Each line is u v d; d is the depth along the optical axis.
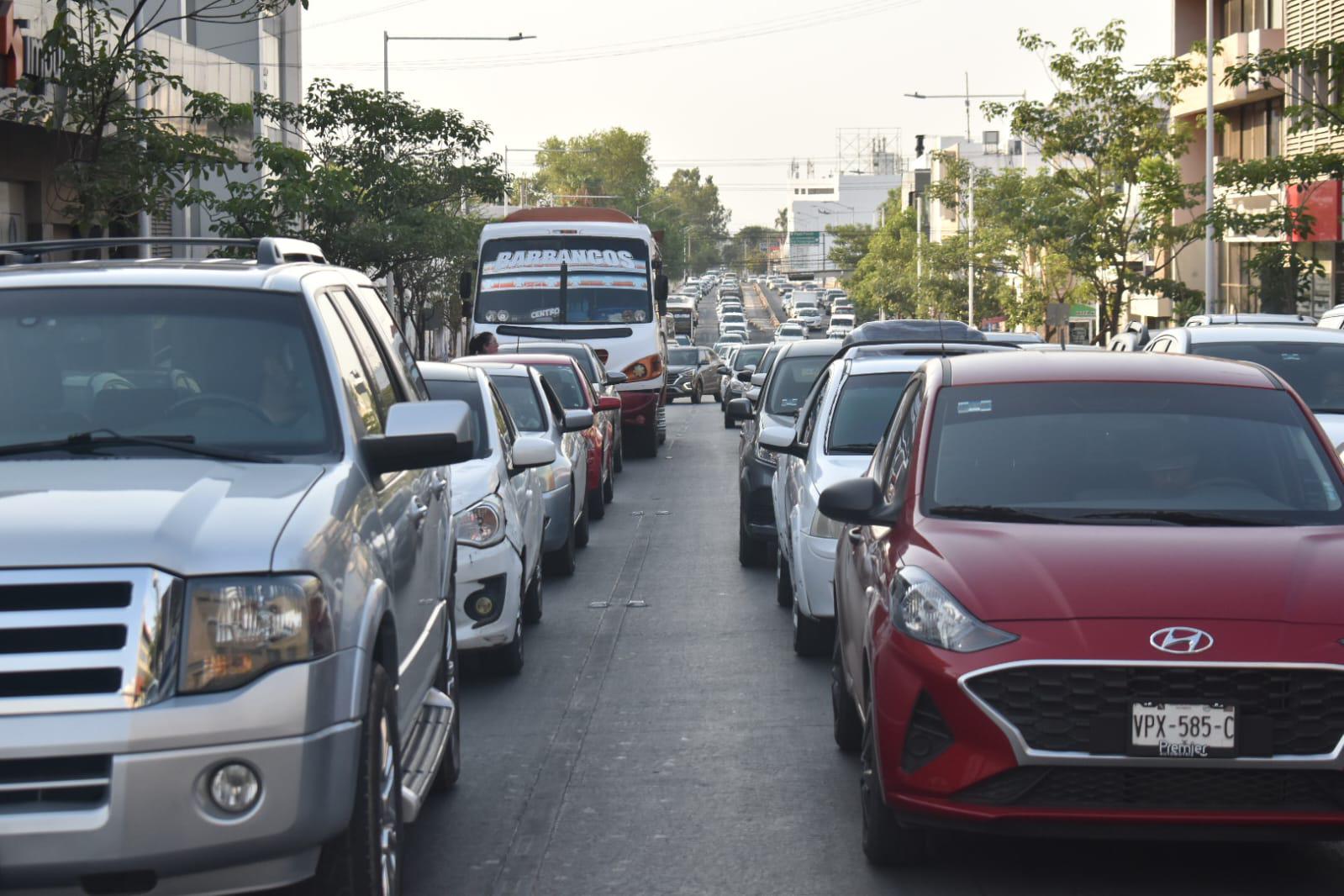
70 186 16.27
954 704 5.45
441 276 37.06
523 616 11.83
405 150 29.33
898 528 6.43
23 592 4.04
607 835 6.60
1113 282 41.62
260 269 5.75
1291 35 40.69
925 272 75.50
